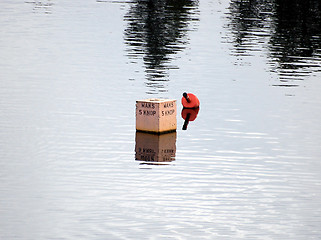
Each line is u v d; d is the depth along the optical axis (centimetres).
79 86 5019
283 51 6744
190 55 6400
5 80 5134
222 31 7781
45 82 5116
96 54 6294
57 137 3688
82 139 3672
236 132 3925
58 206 2678
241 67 5938
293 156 3466
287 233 2477
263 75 5638
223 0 10781
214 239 2406
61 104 4456
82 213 2614
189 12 9181
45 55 6159
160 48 6694
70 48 6525
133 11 9088
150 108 3872
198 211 2670
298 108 4541
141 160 3338
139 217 2592
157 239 2395
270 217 2630
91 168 3173
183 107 4547
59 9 9125
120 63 5934
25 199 2742
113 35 7294
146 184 2973
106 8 9325
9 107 4328
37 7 9281
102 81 5206
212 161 3350
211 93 4938
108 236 2411
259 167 3269
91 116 4178
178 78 5409
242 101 4716
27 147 3478
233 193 2889
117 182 2989
